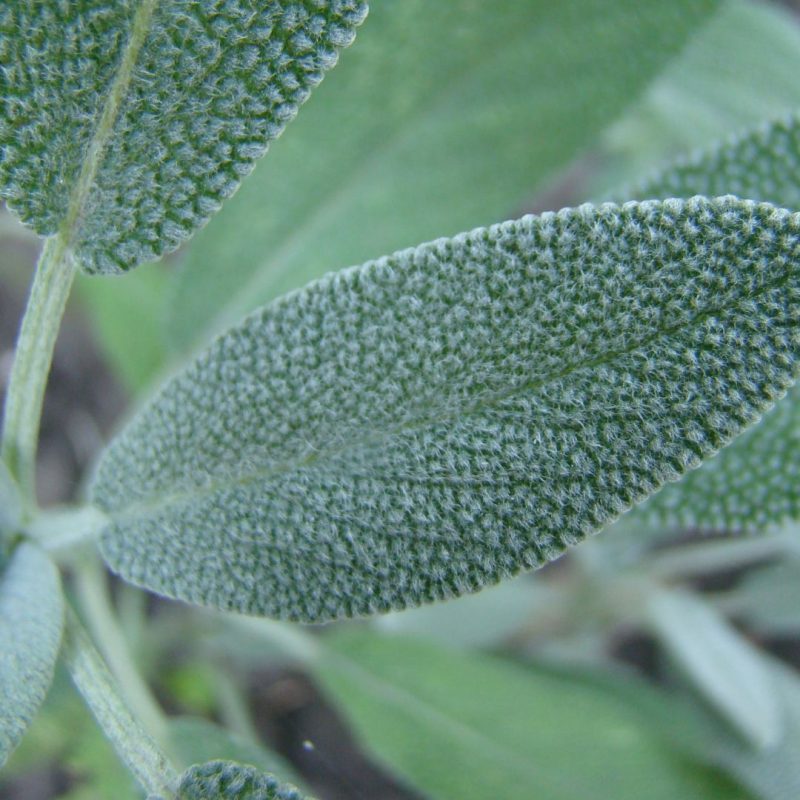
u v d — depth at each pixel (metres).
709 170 0.15
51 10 0.12
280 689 0.24
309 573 0.13
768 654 0.26
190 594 0.13
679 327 0.12
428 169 0.17
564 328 0.12
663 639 0.21
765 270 0.12
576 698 0.19
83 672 0.14
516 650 0.21
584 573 0.22
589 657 0.22
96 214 0.13
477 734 0.18
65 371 0.25
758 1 0.28
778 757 0.19
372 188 0.17
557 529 0.13
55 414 0.25
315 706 0.24
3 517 0.14
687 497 0.15
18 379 0.14
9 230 0.21
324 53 0.12
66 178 0.13
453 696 0.19
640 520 0.15
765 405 0.12
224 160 0.13
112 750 0.18
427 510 0.13
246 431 0.13
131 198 0.13
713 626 0.21
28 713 0.13
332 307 0.13
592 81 0.17
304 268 0.18
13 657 0.13
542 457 0.13
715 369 0.12
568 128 0.17
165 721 0.16
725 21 0.19
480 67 0.17
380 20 0.16
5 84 0.12
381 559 0.13
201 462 0.13
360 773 0.24
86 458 0.25
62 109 0.13
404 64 0.17
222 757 0.16
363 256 0.18
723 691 0.19
